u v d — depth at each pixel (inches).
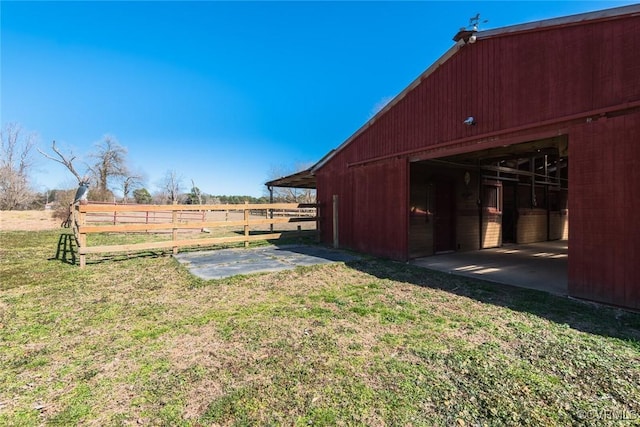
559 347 100.8
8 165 1144.2
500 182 378.3
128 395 76.5
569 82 157.0
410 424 65.6
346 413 69.2
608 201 141.2
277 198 1362.0
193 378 84.0
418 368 88.4
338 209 343.3
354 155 317.7
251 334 113.0
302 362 92.4
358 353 98.0
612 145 140.3
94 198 1011.9
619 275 137.5
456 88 217.2
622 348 99.6
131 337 111.2
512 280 196.5
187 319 128.9
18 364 92.0
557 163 458.9
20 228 588.7
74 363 92.7
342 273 215.3
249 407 71.5
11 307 144.3
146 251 315.9
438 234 315.3
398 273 216.1
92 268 231.9
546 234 448.1
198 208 302.0
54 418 68.0
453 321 125.2
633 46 134.6
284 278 199.3
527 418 66.6
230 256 281.6
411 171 292.5
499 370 86.8
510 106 184.2
